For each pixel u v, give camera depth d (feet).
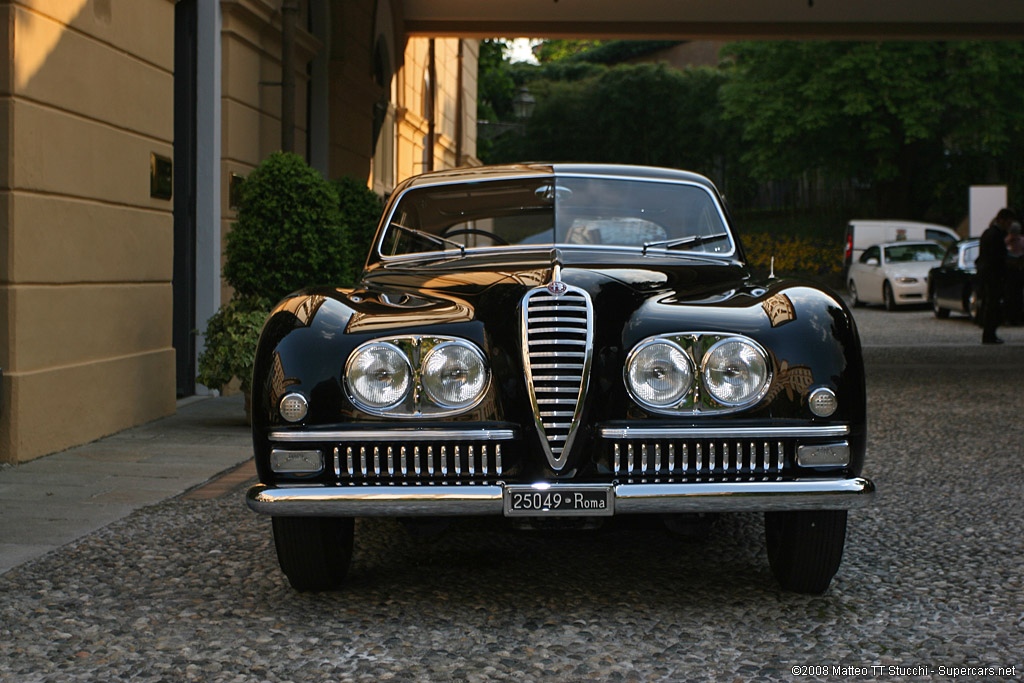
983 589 13.14
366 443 11.70
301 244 27.40
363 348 11.83
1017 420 26.91
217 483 19.45
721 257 16.11
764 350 11.77
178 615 12.30
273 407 11.77
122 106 24.61
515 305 12.07
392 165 62.90
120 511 17.28
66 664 10.77
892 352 45.39
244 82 33.27
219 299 31.83
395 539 15.89
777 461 11.69
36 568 14.08
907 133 102.22
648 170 17.15
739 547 15.24
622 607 12.51
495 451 11.65
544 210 16.29
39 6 20.88
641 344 11.80
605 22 63.10
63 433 22.41
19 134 20.36
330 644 11.32
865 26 63.16
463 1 59.36
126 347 25.39
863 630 11.69
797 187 147.13
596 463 11.71
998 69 99.96
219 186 31.71
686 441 11.65
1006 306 55.47
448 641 11.39
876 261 80.07
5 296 20.53
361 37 49.67
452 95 92.58
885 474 20.27
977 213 83.51
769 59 109.91
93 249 23.54
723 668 10.59
